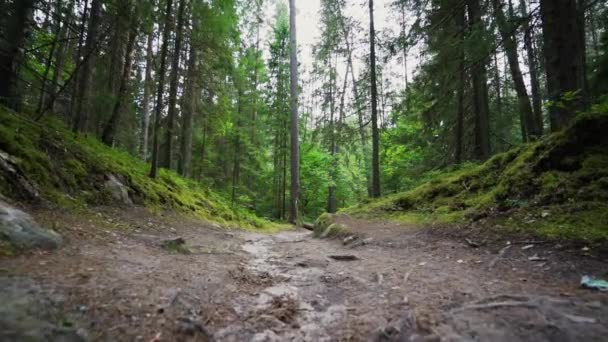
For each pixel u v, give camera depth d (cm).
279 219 2355
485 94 1187
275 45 2144
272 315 293
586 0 955
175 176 1469
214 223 1172
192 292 332
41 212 525
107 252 444
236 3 1168
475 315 265
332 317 292
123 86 1170
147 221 794
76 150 836
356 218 1027
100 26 995
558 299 280
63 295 259
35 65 1098
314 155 2419
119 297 281
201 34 1150
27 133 700
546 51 636
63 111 1351
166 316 259
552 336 224
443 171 1246
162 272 394
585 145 572
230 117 1784
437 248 566
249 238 1027
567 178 549
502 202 616
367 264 510
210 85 1370
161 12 958
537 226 493
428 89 961
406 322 254
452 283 361
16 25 765
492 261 433
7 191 514
